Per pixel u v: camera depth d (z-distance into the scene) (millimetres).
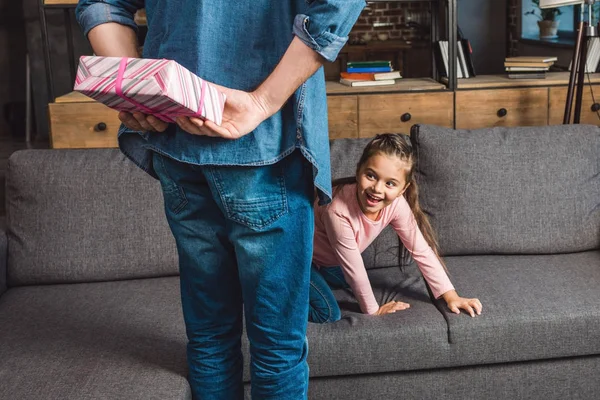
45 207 2383
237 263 1595
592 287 2203
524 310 2072
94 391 1721
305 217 1510
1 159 6453
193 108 1239
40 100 7270
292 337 1590
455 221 2461
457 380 2080
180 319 2100
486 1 7516
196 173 1497
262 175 1442
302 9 1380
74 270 2359
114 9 1489
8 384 1746
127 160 2463
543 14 6410
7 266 2373
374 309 2102
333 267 2271
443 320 2047
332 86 3926
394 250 2457
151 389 1737
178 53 1396
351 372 2008
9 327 2055
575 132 2564
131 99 1236
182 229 1584
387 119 3814
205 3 1368
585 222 2492
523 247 2473
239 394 1762
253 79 1402
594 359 2133
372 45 7270
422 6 7488
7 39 7734
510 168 2486
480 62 7641
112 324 2066
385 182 2018
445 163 2475
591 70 3996
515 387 2107
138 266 2387
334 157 2504
